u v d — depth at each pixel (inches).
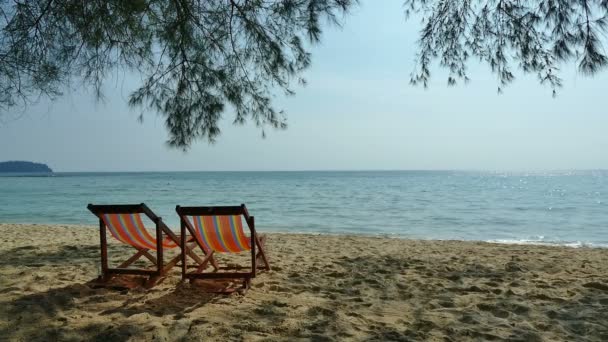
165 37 169.9
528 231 576.7
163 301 163.9
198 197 1269.7
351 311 158.4
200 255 280.5
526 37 169.5
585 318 152.7
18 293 169.0
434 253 315.0
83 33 157.0
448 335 135.0
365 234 544.1
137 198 1230.3
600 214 783.1
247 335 129.3
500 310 162.2
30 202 1100.5
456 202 1065.5
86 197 1293.1
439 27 189.0
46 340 123.7
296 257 281.4
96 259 266.8
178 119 182.5
